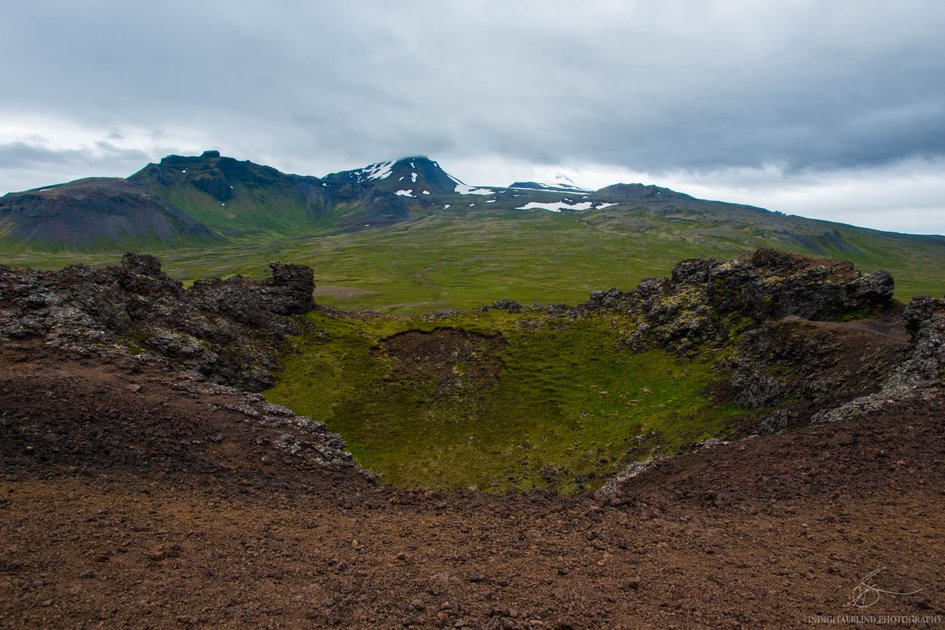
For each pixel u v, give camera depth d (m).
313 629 13.67
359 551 18.98
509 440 68.81
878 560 18.34
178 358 66.12
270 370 77.44
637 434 64.31
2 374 36.19
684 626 14.40
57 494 20.50
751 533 20.97
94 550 16.41
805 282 71.44
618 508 24.39
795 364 60.09
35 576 14.45
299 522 21.75
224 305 83.31
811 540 20.16
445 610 14.87
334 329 93.88
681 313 84.94
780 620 14.80
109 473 24.31
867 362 51.78
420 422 73.12
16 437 25.69
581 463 60.84
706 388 69.06
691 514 23.31
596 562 18.25
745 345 69.62
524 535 20.91
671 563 18.20
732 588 16.47
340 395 75.81
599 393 76.44
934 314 45.50
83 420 30.12
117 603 13.85
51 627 12.51
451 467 62.81
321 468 34.88
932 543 19.44
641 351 83.69
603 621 14.55
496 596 15.79
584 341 90.56
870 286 66.06
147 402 35.94
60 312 50.00
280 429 38.47
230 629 13.33
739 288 80.56
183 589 14.99
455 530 21.64
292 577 16.42
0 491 19.69
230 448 33.00
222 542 18.61
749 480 28.39
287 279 97.00
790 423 49.25
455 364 88.56
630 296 99.19
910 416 32.66
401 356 90.44
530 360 87.94
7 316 47.97
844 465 27.80
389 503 25.86
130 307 68.12
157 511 20.75
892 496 23.80
